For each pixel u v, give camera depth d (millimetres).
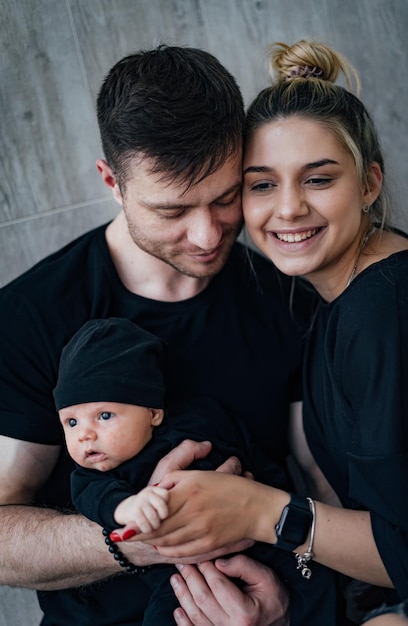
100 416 1473
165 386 1645
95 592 1668
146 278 1661
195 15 2043
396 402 1359
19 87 2021
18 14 1989
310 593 1546
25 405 1605
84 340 1508
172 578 1531
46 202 2094
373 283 1411
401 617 1256
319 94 1429
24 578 1610
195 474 1430
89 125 2064
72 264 1669
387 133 2141
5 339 1603
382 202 1565
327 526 1470
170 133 1354
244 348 1700
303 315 1765
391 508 1386
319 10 2066
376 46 2096
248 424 1695
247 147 1454
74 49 2021
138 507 1337
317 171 1412
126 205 1469
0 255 2111
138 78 1395
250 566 1513
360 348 1398
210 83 1393
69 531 1569
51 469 1678
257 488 1478
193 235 1440
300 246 1465
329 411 1563
